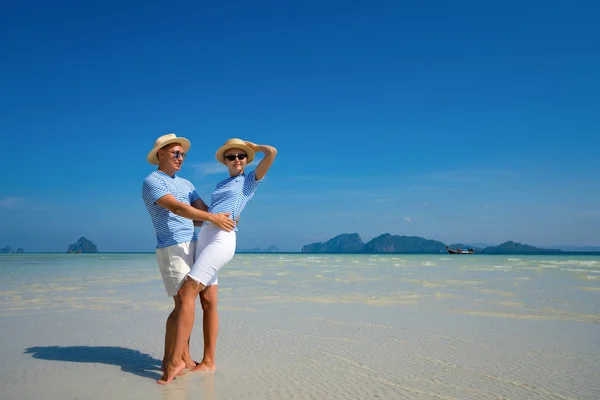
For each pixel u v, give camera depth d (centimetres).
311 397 324
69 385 352
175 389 343
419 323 604
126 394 331
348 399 320
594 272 1611
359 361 420
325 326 587
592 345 480
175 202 379
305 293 945
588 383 355
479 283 1161
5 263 2548
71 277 1405
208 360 395
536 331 551
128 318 648
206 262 379
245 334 539
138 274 1542
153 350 468
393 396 326
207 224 401
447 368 397
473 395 329
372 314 675
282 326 586
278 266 2262
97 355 446
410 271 1741
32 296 896
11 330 566
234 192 407
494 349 464
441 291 971
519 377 371
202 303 400
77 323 610
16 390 339
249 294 930
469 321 617
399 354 445
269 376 375
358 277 1408
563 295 889
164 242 390
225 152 421
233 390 340
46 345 488
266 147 412
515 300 818
